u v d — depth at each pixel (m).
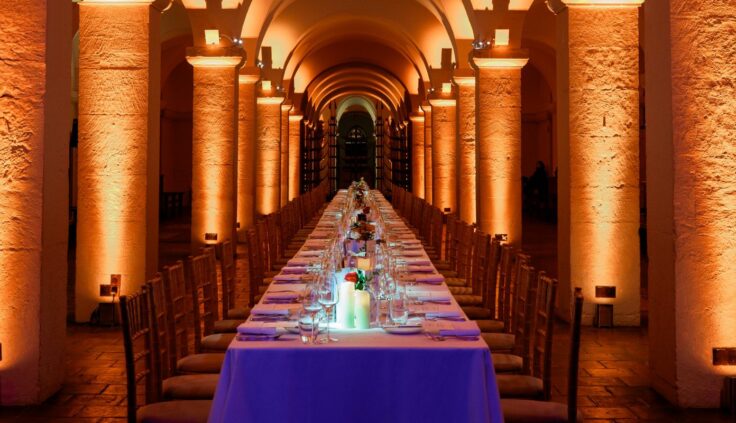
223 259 5.35
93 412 4.38
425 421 2.96
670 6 4.55
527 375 3.69
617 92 7.00
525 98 25.70
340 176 44.16
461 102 13.92
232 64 11.41
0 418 4.27
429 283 4.80
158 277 3.54
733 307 4.50
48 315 4.64
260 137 17.52
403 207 16.50
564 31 7.11
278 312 3.71
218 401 2.93
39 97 4.55
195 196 11.55
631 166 6.98
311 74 24.55
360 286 3.48
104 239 6.98
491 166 11.11
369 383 2.97
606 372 5.31
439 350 2.98
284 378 2.96
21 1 4.56
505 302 5.01
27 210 4.53
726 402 4.43
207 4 11.23
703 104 4.52
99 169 6.99
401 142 28.72
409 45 20.05
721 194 4.51
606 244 6.96
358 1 17.27
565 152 7.13
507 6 10.80
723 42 4.52
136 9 6.99
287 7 17.00
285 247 9.65
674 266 4.53
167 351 3.59
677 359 4.52
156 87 7.22
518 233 11.13
